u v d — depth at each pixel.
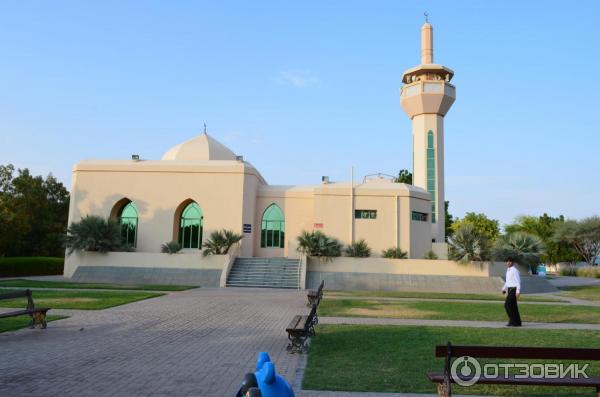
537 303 20.83
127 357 8.86
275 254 34.69
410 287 27.70
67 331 11.51
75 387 6.91
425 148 43.25
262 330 12.12
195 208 33.88
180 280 27.80
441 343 10.36
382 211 34.41
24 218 38.44
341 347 9.93
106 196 33.47
